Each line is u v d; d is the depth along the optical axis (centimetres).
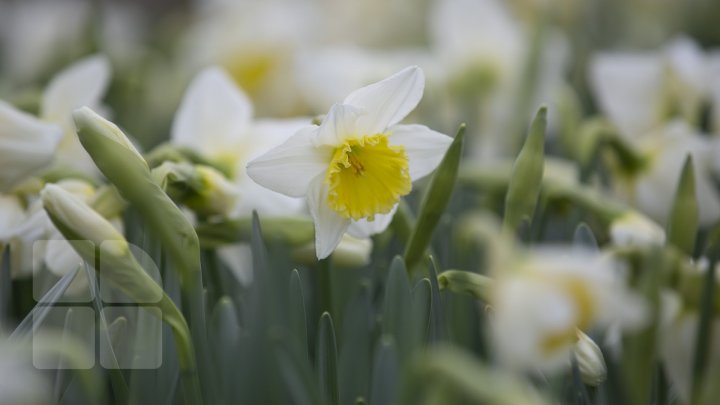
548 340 63
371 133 71
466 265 77
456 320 73
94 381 65
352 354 70
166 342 70
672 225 75
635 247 71
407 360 68
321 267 75
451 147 69
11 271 74
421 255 71
